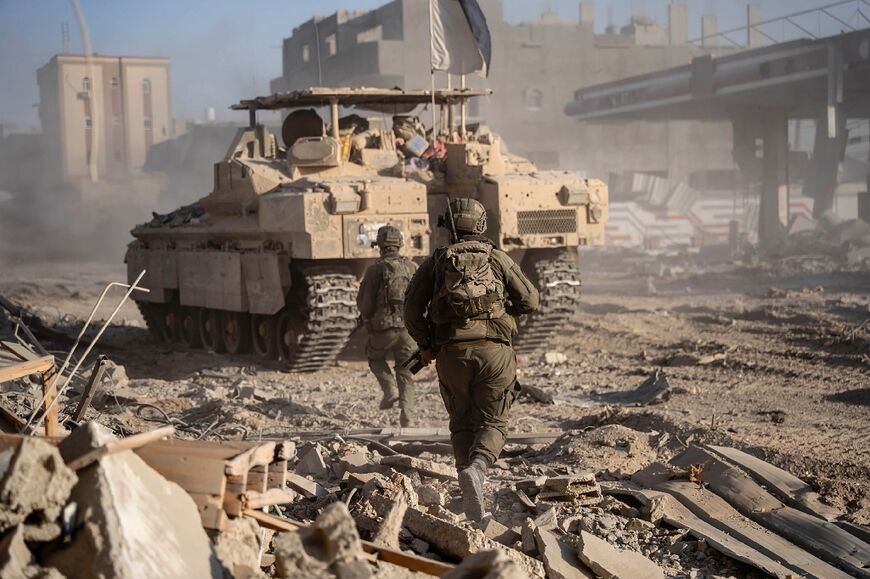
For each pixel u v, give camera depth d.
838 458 8.12
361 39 57.75
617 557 5.19
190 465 3.80
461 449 6.52
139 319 23.83
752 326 18.44
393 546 4.60
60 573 3.11
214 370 15.00
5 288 31.52
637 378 13.41
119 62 62.72
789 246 36.75
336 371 15.15
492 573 3.25
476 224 6.53
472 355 6.36
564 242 15.62
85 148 61.03
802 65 33.34
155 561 3.21
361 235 14.40
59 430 6.00
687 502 6.52
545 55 62.94
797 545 5.94
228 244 16.66
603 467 7.72
